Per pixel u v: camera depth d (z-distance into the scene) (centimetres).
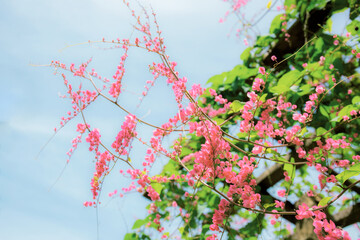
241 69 293
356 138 239
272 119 204
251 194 152
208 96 300
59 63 177
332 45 272
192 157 261
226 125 269
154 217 294
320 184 190
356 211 229
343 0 261
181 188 296
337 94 261
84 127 176
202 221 288
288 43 296
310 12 278
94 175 169
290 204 260
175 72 172
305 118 167
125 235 292
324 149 177
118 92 175
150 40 169
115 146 170
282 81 236
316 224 129
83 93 178
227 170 155
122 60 177
